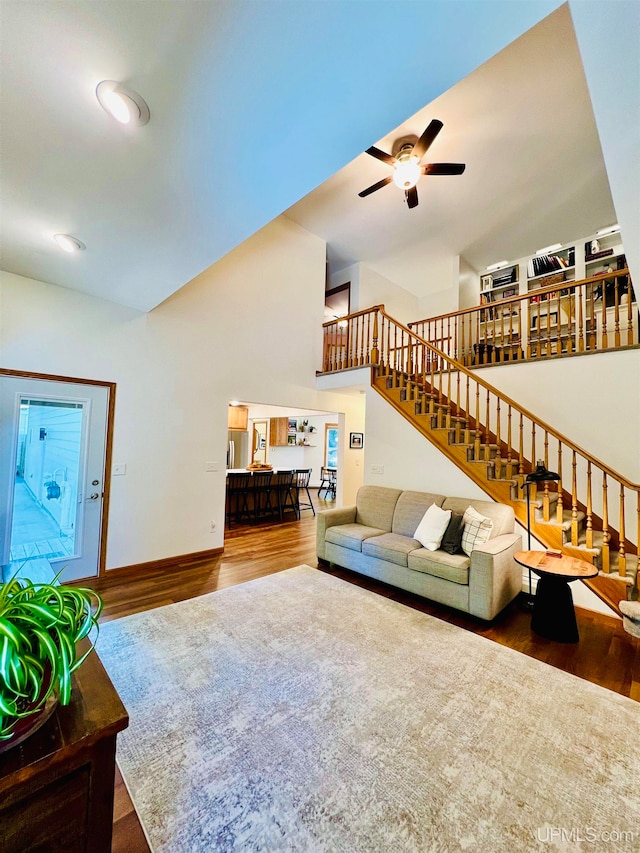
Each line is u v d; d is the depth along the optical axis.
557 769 1.51
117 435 3.63
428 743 1.63
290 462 11.42
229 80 1.33
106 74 1.33
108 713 0.88
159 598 3.12
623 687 2.06
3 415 3.02
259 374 4.90
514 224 5.27
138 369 3.78
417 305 7.75
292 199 1.99
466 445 3.97
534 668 2.23
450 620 2.85
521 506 3.50
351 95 1.38
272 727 1.71
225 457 4.52
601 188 4.48
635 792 1.42
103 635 2.49
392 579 3.31
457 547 3.18
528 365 4.32
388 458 4.66
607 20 1.07
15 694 0.71
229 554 4.41
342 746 1.60
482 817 1.31
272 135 1.57
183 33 1.19
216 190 1.93
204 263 2.72
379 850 1.20
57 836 0.80
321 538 4.07
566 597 2.62
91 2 1.11
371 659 2.27
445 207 4.89
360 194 3.82
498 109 3.34
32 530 3.16
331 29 1.15
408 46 1.20
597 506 3.74
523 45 2.73
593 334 4.55
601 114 1.33
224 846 1.20
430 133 3.08
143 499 3.81
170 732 1.67
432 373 5.21
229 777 1.45
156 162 1.73
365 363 5.12
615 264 5.19
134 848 1.20
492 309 6.02
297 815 1.30
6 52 1.25
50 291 3.22
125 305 3.68
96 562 3.51
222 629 2.59
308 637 2.51
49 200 2.02
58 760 0.77
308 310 5.55
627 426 3.62
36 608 0.83
